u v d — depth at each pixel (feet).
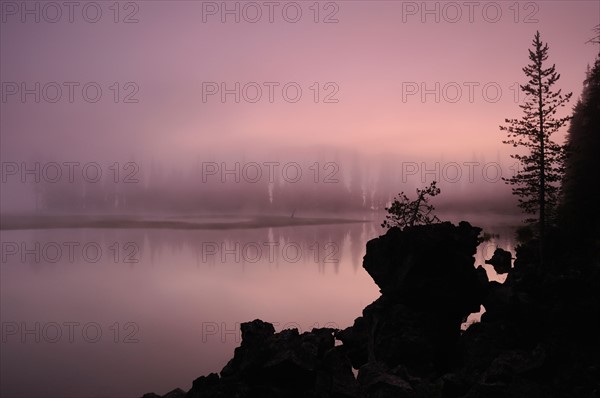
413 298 132.77
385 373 107.65
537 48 137.49
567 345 104.17
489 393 90.12
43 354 231.50
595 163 151.53
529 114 139.33
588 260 125.90
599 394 85.10
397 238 143.02
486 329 122.72
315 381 81.30
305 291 323.57
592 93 169.89
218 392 78.84
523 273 134.92
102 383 186.39
